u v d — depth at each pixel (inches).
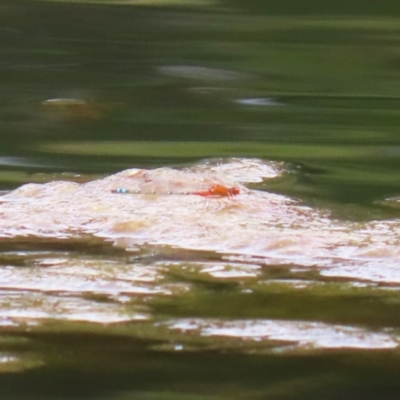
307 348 379.2
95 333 393.1
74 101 1045.2
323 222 526.6
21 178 679.7
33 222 524.4
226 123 960.3
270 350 380.2
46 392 363.9
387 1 1699.1
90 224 522.0
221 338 388.2
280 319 402.9
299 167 730.8
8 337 390.3
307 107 1058.7
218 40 1455.5
